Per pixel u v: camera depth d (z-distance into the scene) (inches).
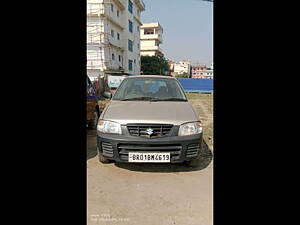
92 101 249.9
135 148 131.6
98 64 949.2
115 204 110.0
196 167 150.6
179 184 128.9
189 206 108.8
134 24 1393.9
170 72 1984.5
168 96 168.4
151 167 150.3
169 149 132.3
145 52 1909.4
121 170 145.6
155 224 96.4
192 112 147.9
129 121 133.1
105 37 960.3
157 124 132.0
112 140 133.3
